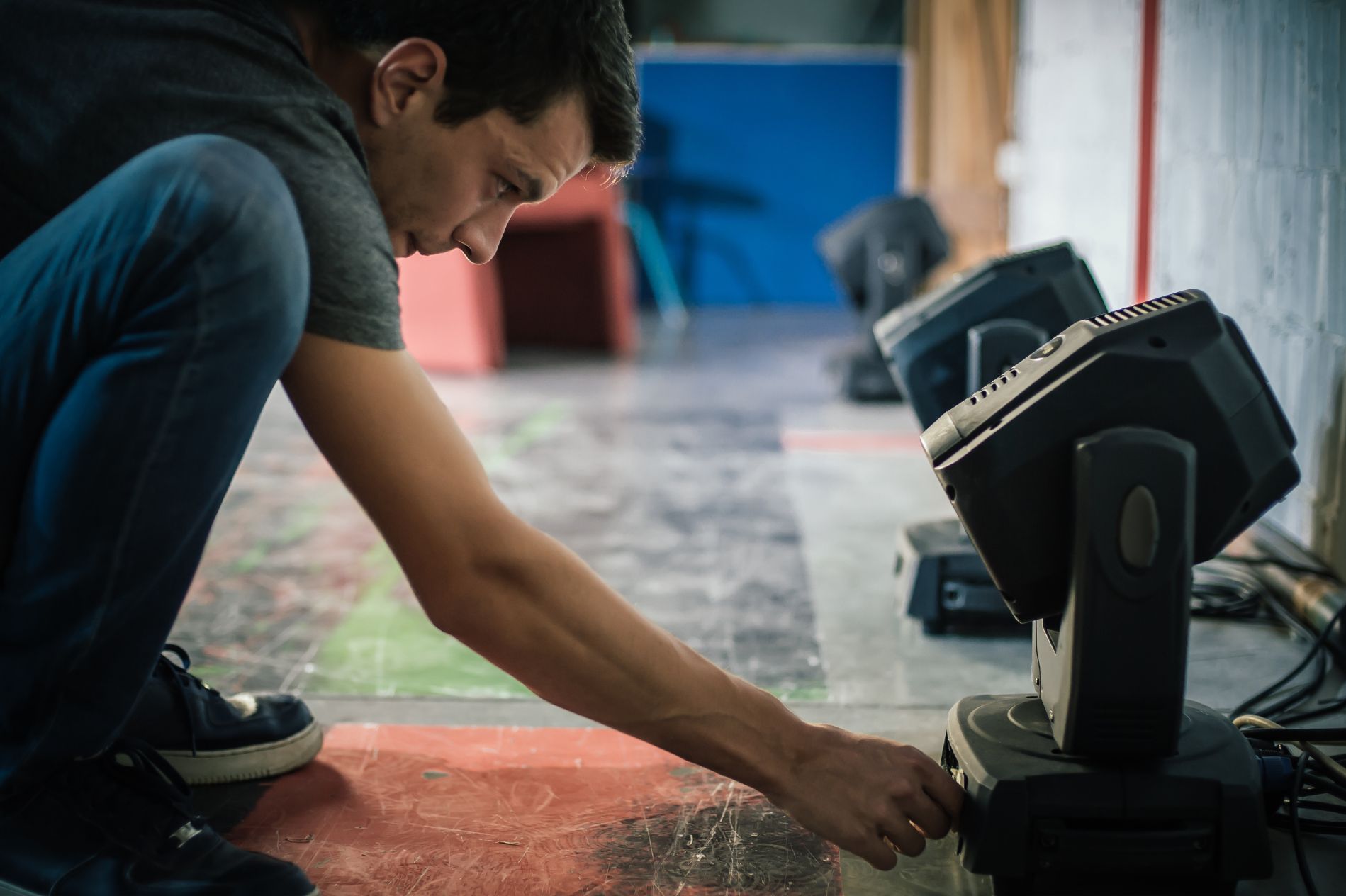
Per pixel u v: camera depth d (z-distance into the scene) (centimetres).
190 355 92
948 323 207
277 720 146
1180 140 288
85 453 94
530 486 305
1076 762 115
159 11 99
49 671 101
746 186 728
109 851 108
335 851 127
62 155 99
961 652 189
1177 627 108
